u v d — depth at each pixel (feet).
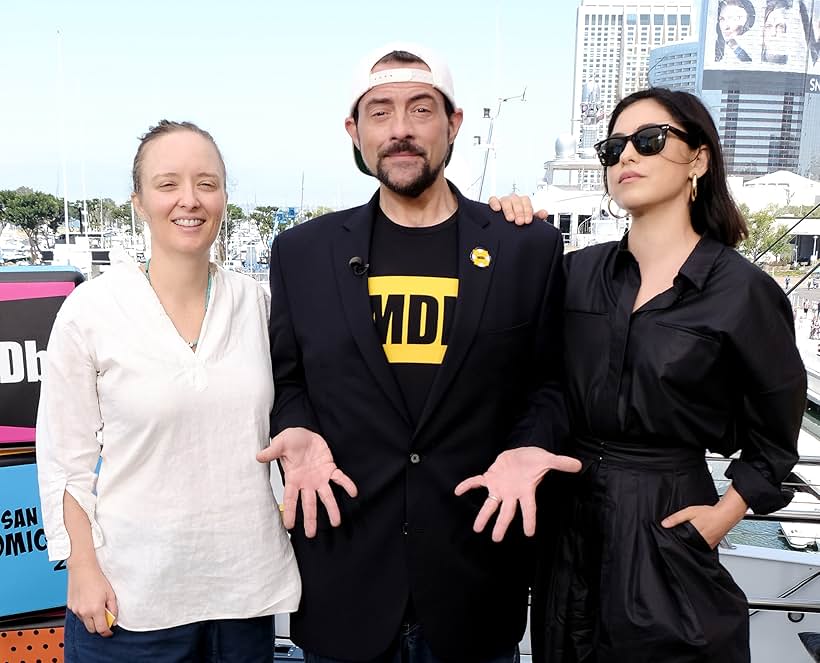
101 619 5.22
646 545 5.43
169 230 5.34
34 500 6.79
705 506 5.51
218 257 6.46
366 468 5.74
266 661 5.90
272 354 6.25
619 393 5.60
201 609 5.44
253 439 5.57
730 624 5.38
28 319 6.64
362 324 5.68
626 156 5.65
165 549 5.27
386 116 5.67
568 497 5.98
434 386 5.57
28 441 6.72
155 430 5.22
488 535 5.88
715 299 5.35
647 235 5.79
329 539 5.88
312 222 6.40
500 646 6.04
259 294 6.15
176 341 5.35
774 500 5.47
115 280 5.42
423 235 5.96
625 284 5.79
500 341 5.75
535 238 6.06
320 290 5.96
